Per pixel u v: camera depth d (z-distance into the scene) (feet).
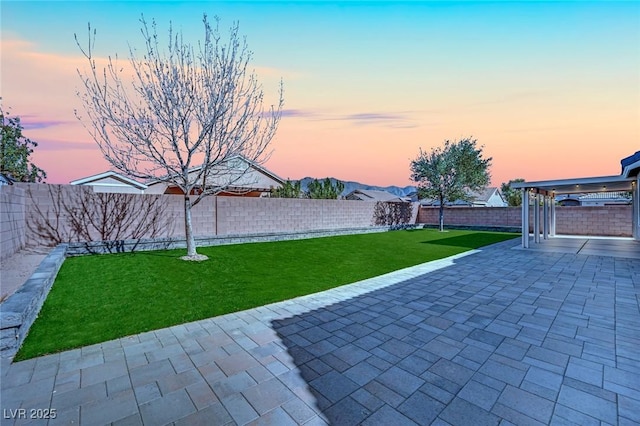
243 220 36.32
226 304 14.65
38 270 15.24
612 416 6.91
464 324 12.50
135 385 8.05
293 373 8.74
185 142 23.67
